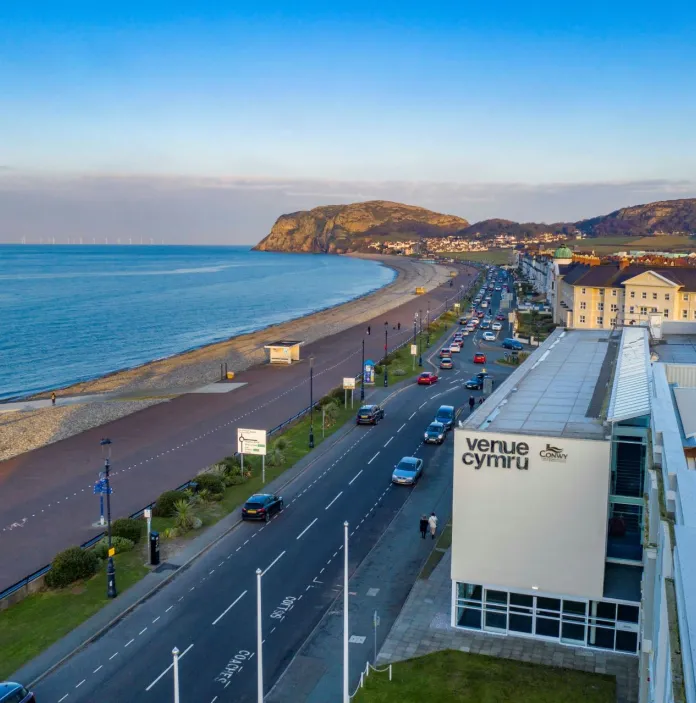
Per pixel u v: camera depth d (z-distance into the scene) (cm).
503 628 3428
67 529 4747
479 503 3381
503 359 11356
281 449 6316
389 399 8406
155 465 6134
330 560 4203
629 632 3250
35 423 7744
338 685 2998
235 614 3581
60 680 3022
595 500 3222
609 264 13500
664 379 3684
